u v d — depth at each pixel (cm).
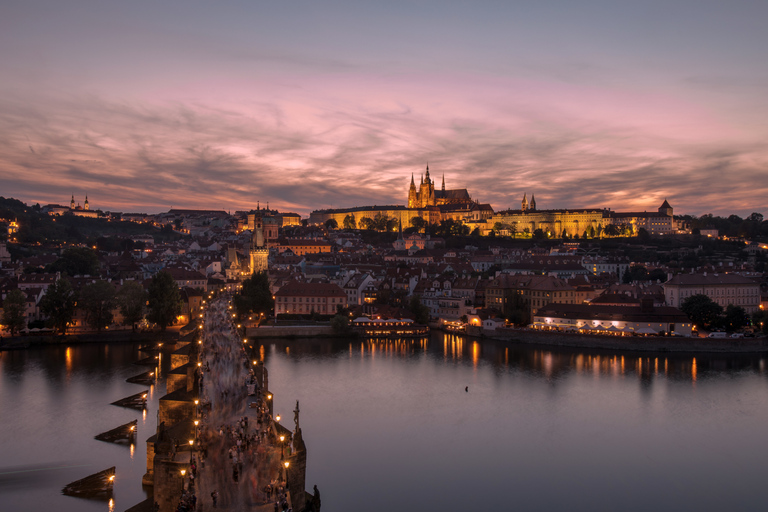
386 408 14700
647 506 10106
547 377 17975
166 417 9556
